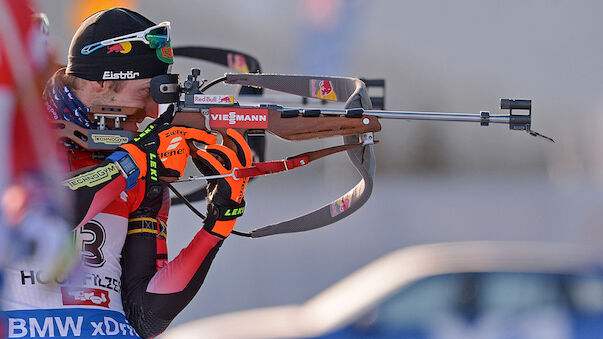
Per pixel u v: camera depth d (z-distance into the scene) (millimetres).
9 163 6172
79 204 8078
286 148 41656
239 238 37719
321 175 52156
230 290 30656
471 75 57781
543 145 56906
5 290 8406
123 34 8953
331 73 53781
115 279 8922
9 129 6133
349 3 53969
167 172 8664
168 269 8891
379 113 9359
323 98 10164
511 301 21234
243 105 9148
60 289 8617
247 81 9969
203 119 9102
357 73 55438
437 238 39438
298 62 53094
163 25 9016
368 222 42594
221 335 22562
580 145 57219
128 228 9086
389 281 22141
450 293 21438
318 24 53250
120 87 9008
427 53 57156
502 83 58062
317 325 22203
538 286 21234
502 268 21422
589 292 21078
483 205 47406
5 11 6020
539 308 21109
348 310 21984
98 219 8820
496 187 53188
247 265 33594
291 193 48031
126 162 8438
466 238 39375
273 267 33250
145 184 8641
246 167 8977
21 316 8477
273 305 28984
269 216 42094
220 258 34531
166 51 9148
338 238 38594
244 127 9148
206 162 8789
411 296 21516
